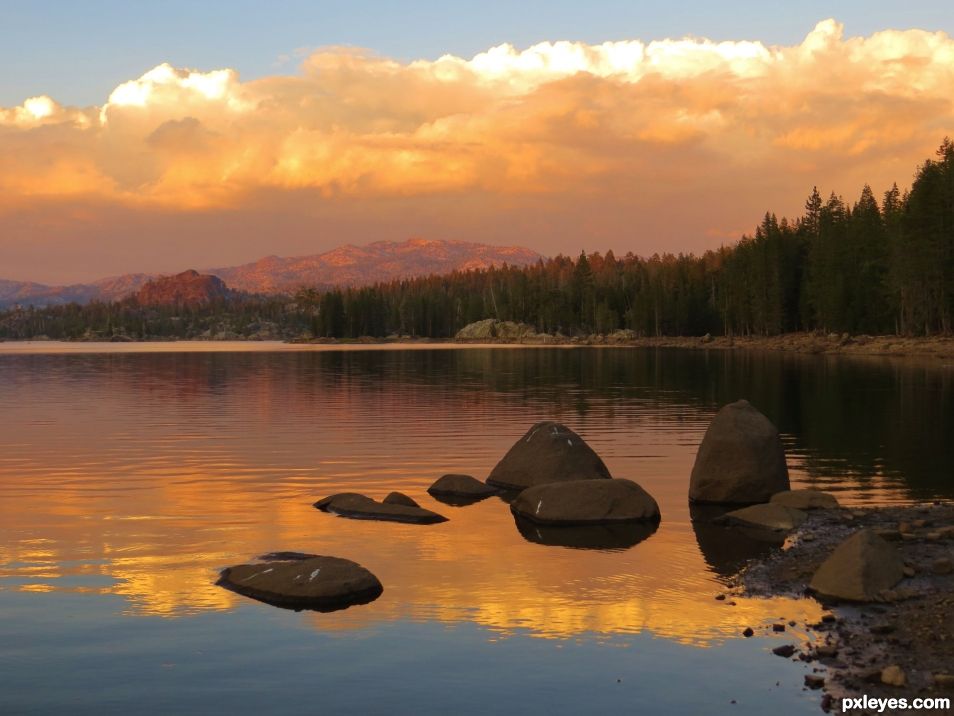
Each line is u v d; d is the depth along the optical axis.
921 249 116.94
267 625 13.12
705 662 11.59
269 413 46.94
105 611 13.80
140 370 97.69
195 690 10.84
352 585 14.52
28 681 11.12
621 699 10.50
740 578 15.63
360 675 11.27
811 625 12.94
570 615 13.55
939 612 13.05
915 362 91.38
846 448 32.06
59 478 26.47
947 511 20.17
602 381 72.25
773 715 9.99
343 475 27.11
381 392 61.84
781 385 63.59
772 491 22.55
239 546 18.00
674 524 20.30
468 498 23.67
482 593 14.73
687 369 88.38
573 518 20.28
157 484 25.45
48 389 67.12
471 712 10.20
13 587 15.10
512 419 43.28
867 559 14.61
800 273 169.25
